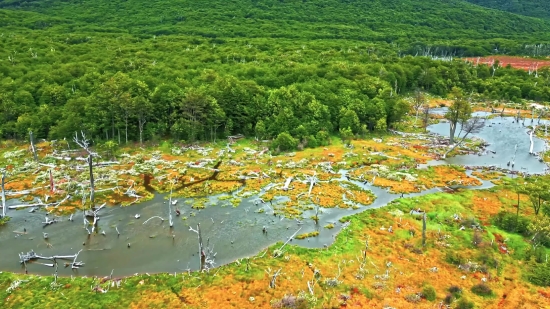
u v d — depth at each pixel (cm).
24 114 11638
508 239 7419
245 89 13112
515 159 11825
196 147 11656
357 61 18650
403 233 7625
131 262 6788
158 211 8444
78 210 8431
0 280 6209
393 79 17075
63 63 14925
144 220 8094
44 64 14800
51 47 16888
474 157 11906
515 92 18650
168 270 6594
